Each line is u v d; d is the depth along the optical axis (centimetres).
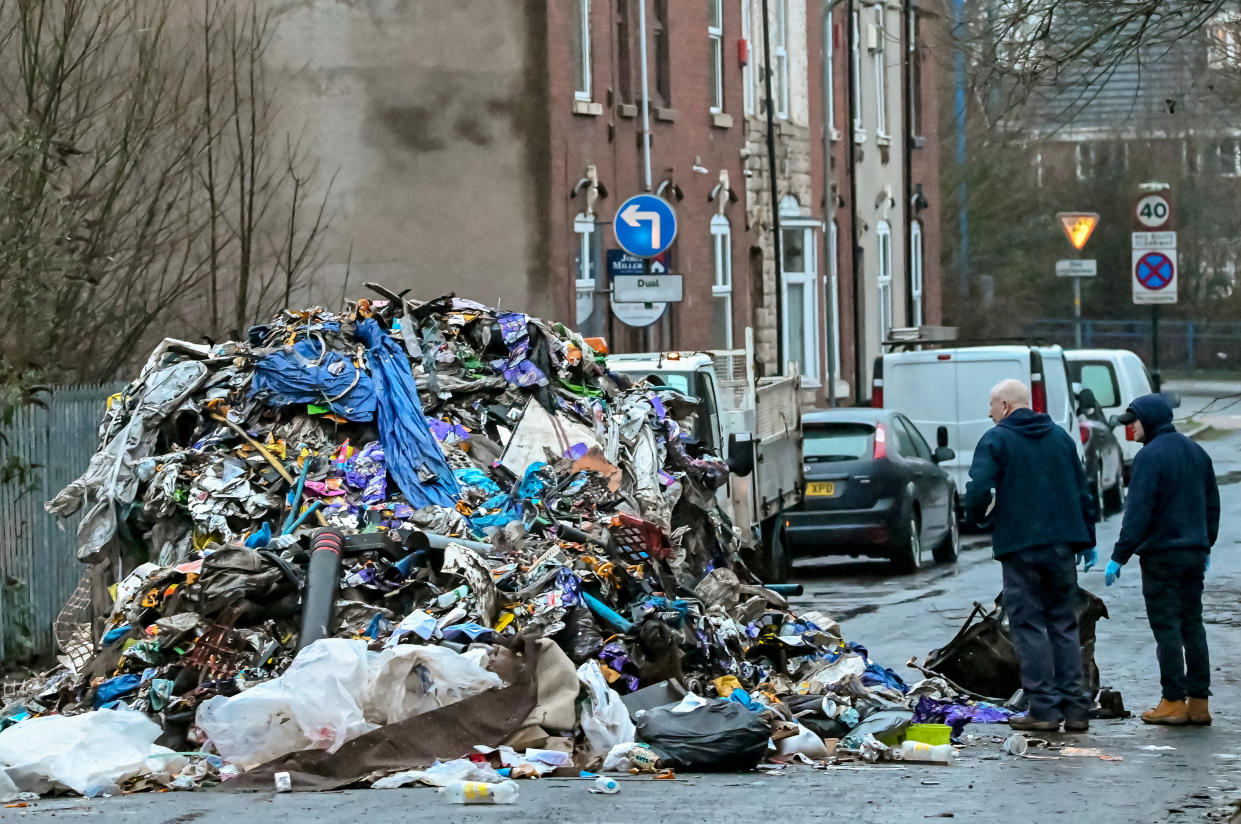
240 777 1855
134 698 2075
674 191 6444
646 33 6291
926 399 5619
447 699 1941
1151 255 7375
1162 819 1702
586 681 2008
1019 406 2395
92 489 2512
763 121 7344
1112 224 13762
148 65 4341
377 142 5484
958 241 12812
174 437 2572
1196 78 4619
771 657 2478
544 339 2769
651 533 2431
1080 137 13725
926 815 1700
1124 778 1959
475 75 5503
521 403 2662
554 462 2538
